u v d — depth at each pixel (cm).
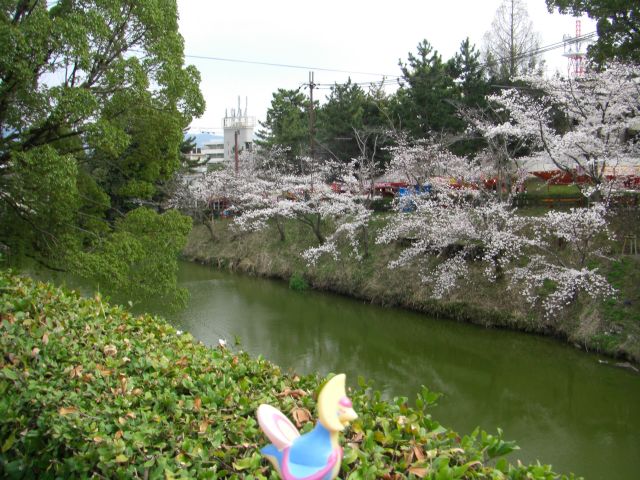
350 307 2073
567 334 1528
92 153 1445
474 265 1927
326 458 274
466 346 1586
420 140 2283
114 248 1263
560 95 1752
